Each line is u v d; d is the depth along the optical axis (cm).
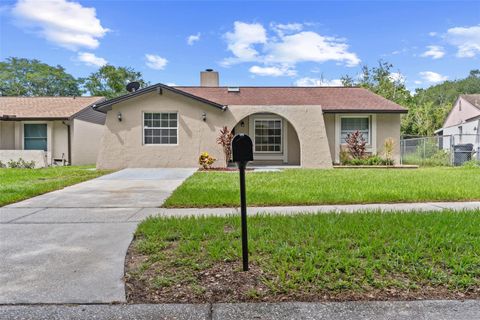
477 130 2584
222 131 1392
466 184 869
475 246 363
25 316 246
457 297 271
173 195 717
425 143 1755
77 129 1831
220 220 495
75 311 253
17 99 2067
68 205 648
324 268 309
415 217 497
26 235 443
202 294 275
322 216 510
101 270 324
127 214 570
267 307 256
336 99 1677
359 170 1298
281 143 1616
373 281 289
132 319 242
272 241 389
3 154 1552
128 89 1719
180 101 1392
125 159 1382
